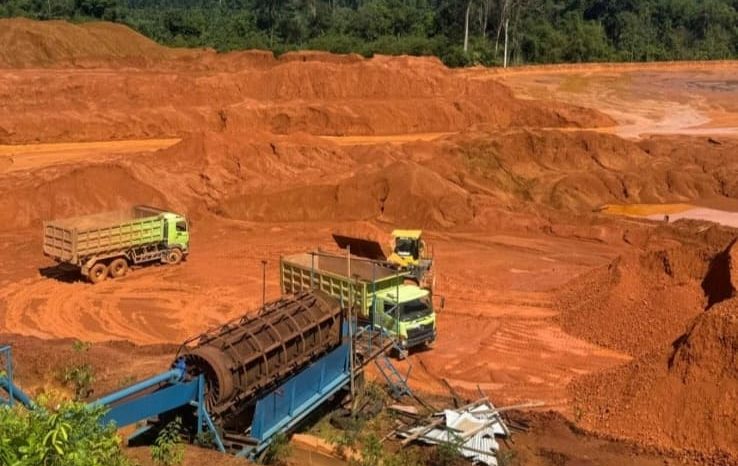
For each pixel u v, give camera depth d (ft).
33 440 25.62
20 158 165.89
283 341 54.65
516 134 164.35
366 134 207.00
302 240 117.39
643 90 281.54
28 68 250.78
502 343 81.61
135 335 83.15
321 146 155.84
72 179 124.77
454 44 335.26
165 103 211.20
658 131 211.20
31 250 110.83
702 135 199.62
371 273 76.89
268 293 95.35
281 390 53.31
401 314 74.38
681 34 408.87
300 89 226.17
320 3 379.35
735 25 423.23
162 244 104.73
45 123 184.65
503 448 59.11
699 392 60.95
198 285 98.07
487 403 64.59
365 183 132.16
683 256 85.46
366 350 64.28
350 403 61.36
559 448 59.72
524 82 294.66
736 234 112.68
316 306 60.34
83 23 299.99
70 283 98.12
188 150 144.87
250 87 224.74
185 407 51.19
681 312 78.79
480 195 135.85
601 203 147.43
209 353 49.83
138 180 127.24
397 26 362.12
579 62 359.66
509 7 341.41
